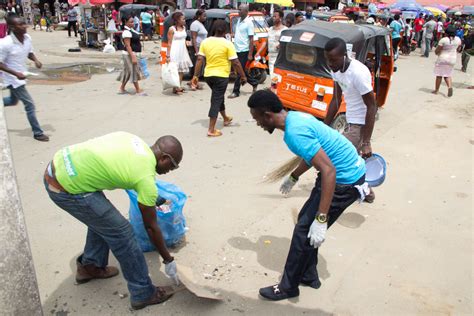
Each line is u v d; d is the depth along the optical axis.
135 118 7.33
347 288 3.19
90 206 2.46
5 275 1.83
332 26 6.50
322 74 6.24
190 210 4.25
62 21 26.45
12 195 2.01
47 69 12.02
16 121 6.93
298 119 2.55
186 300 3.00
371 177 4.11
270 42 9.23
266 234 3.86
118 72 11.86
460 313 2.96
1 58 5.39
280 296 3.00
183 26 9.22
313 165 2.55
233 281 3.21
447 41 9.57
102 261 3.11
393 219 4.21
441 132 7.16
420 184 5.06
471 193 4.86
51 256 3.45
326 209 2.56
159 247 2.68
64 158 2.46
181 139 6.33
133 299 2.84
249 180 5.00
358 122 4.15
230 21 10.41
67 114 7.43
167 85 9.03
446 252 3.68
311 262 3.10
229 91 9.82
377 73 7.04
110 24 15.55
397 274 3.36
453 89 10.89
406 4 23.59
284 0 19.91
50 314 2.84
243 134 6.69
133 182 2.41
